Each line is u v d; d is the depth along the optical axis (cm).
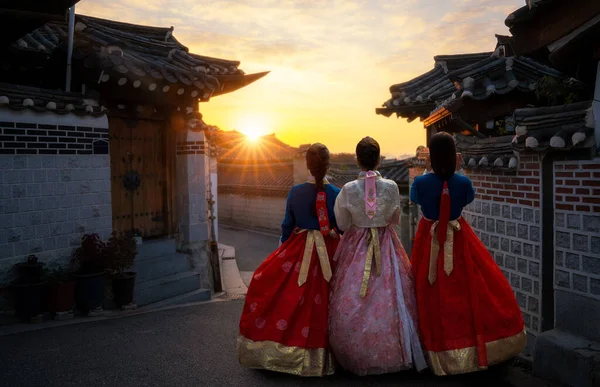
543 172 374
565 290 347
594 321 325
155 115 837
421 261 341
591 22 354
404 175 1462
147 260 781
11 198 560
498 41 646
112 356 404
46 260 593
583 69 366
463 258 333
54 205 602
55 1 506
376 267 334
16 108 558
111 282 645
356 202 343
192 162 856
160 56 809
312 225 357
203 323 529
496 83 627
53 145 600
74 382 346
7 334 481
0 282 546
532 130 359
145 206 830
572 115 339
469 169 517
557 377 320
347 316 325
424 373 342
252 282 357
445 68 1136
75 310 595
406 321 324
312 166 358
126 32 905
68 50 633
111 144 784
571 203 343
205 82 784
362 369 323
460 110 641
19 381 348
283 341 340
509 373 342
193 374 359
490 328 323
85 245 602
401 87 1061
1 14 497
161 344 441
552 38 386
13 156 562
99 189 651
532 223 399
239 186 2691
